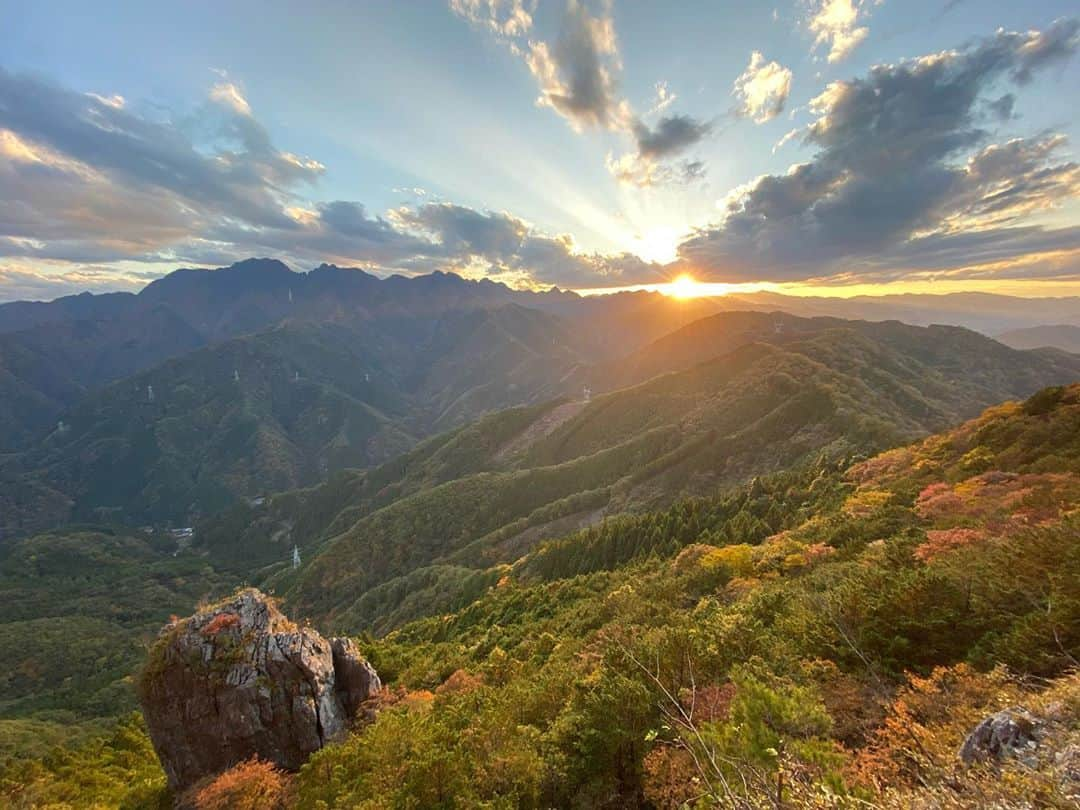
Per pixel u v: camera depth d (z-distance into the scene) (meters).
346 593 156.00
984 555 18.14
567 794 16.17
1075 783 6.28
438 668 47.75
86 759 43.19
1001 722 8.30
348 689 31.25
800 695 10.23
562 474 174.12
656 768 13.95
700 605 33.09
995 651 13.07
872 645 15.63
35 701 118.81
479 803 15.48
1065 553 14.63
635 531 82.62
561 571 88.88
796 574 34.19
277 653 28.59
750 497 76.81
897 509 37.19
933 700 11.73
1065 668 11.17
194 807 24.03
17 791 36.78
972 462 41.81
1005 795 6.55
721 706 15.05
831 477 66.31
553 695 22.20
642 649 18.53
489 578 104.25
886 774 9.04
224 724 26.92
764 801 6.91
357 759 20.70
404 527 173.88
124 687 116.56
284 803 22.22
